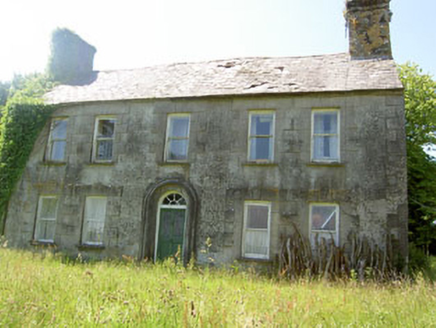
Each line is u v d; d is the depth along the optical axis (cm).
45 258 1351
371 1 1733
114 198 1656
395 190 1362
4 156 1788
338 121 1488
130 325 521
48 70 2169
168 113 1677
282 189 1469
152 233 1585
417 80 2248
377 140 1416
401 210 1341
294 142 1497
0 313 527
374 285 1030
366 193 1385
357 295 870
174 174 1603
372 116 1440
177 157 1648
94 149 1752
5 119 1833
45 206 1775
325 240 1362
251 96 1573
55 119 1847
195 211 1528
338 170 1432
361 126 1442
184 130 1669
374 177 1391
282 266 1377
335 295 871
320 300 769
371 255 1303
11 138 1797
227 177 1535
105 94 1817
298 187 1455
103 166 1702
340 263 1320
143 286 782
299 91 1516
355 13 1750
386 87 1438
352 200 1392
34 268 916
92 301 618
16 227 1755
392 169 1380
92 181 1703
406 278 1223
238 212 1493
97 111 1772
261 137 1564
